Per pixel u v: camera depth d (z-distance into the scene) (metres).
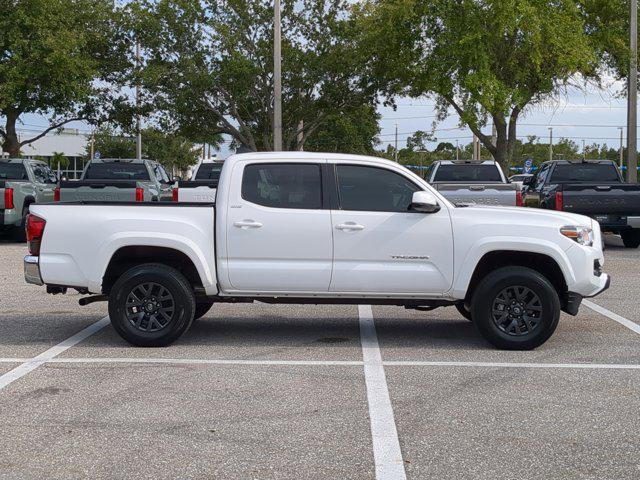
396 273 7.91
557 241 7.85
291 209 7.93
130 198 17.02
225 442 5.16
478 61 24.20
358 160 8.05
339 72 32.19
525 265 8.19
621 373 7.00
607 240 20.36
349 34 31.62
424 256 7.90
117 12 31.30
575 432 5.38
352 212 7.93
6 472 4.65
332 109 34.06
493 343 7.94
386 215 7.92
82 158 77.56
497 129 27.52
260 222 7.91
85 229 7.93
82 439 5.22
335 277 7.92
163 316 8.02
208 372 7.00
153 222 7.91
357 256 7.91
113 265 8.27
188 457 4.89
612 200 16.38
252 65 31.00
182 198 15.89
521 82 26.14
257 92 33.66
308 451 5.00
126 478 4.56
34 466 4.75
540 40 23.36
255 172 8.02
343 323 9.48
